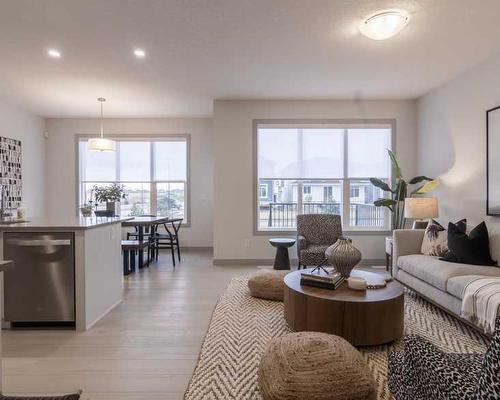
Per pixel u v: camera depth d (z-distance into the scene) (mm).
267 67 3801
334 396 1480
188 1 2488
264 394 1582
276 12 2645
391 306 2301
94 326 2756
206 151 6410
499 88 3402
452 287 2625
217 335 2529
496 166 3422
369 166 5301
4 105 5270
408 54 3443
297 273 2998
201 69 3855
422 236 3734
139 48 3293
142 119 6383
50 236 2662
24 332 2643
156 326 2748
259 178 5309
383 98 5066
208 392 1814
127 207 6559
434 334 2549
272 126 5199
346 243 2678
